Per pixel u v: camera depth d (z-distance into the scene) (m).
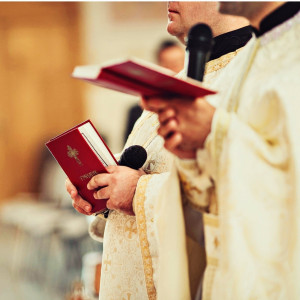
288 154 2.59
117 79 2.44
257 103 2.73
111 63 2.30
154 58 14.55
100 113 16.73
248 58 3.02
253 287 2.59
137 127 4.38
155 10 15.43
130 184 3.76
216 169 2.67
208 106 2.65
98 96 16.77
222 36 3.95
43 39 18.38
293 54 2.75
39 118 18.77
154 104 2.61
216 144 2.63
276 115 2.64
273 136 2.65
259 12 2.90
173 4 3.96
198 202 2.86
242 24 3.96
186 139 2.68
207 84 3.88
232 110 2.91
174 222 2.91
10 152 18.91
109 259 4.10
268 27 2.90
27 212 13.58
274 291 2.60
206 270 2.87
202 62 2.99
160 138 4.05
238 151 2.59
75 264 11.66
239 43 3.94
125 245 3.97
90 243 11.82
